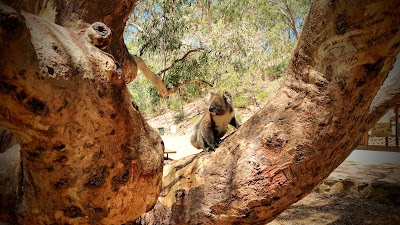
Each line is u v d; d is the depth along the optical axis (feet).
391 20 5.48
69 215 5.17
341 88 6.13
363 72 5.93
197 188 8.05
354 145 7.15
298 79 6.82
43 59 3.88
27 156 4.61
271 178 6.91
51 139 4.30
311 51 6.40
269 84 42.14
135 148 5.37
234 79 30.76
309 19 6.44
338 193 16.60
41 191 5.03
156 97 25.94
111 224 5.71
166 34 22.43
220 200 7.52
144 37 22.90
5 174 6.16
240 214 7.34
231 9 31.22
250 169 7.11
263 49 37.86
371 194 15.52
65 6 7.70
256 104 40.81
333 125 6.41
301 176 6.84
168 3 22.36
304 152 6.64
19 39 3.64
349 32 5.80
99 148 4.74
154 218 8.82
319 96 6.40
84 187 4.90
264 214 7.35
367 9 5.51
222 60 27.09
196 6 31.19
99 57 4.53
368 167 19.20
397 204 14.51
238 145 7.66
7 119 4.07
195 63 23.02
